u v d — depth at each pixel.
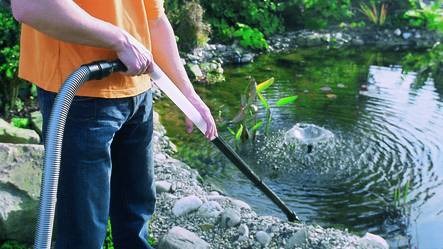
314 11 7.81
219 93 5.34
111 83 1.57
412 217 3.38
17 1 1.36
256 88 4.26
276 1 7.81
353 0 8.16
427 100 5.25
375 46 7.32
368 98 5.25
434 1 8.64
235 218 2.74
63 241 1.65
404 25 7.84
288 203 3.49
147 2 1.78
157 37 1.84
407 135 4.43
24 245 2.45
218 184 3.66
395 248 3.10
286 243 2.63
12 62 4.15
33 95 4.44
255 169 3.88
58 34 1.41
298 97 5.23
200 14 6.38
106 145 1.59
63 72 1.55
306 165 3.94
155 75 1.64
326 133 4.37
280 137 4.31
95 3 1.53
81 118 1.56
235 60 6.47
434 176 3.84
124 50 1.51
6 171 2.50
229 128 4.38
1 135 3.49
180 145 4.18
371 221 3.34
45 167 1.40
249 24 7.36
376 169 3.91
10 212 2.39
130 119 1.74
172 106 4.89
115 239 1.99
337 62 6.57
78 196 1.59
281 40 7.28
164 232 2.67
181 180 3.33
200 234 2.66
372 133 4.45
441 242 3.16
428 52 7.12
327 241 2.68
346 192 3.64
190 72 5.72
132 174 1.87
